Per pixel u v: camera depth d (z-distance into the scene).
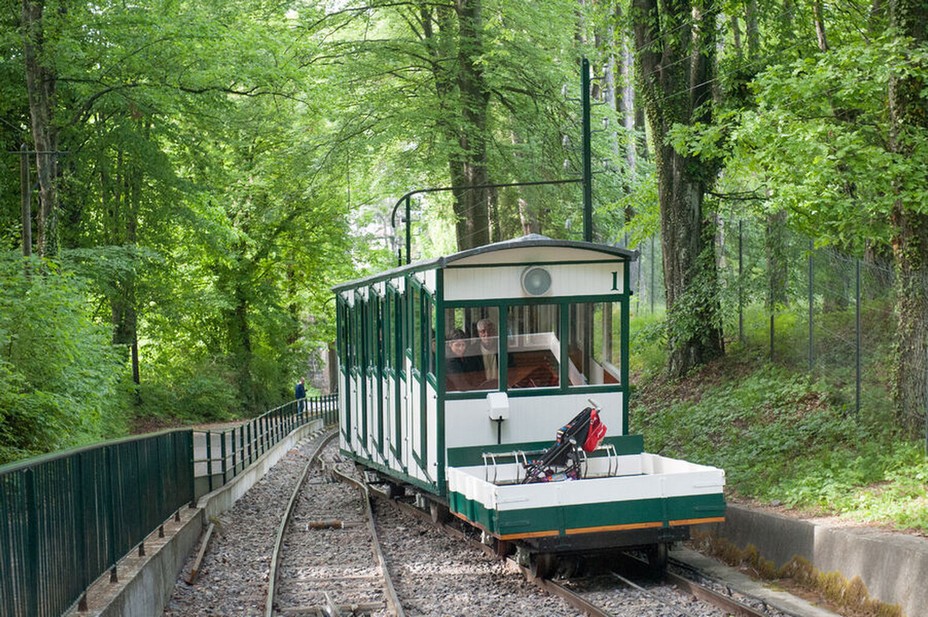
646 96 21.95
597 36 36.25
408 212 27.86
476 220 31.98
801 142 13.72
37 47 24.25
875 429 14.24
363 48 31.73
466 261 12.70
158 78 25.92
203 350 46.81
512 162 31.67
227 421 43.00
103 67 25.66
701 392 20.22
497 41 30.44
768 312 20.22
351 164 32.22
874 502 11.20
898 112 13.24
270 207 43.47
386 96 31.91
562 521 10.61
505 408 12.66
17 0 25.50
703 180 21.89
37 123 24.42
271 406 49.38
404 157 32.19
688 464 11.70
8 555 6.44
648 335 23.77
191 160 32.00
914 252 13.21
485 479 12.23
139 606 9.48
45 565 7.26
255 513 19.39
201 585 12.18
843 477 12.45
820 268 19.03
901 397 13.37
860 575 9.66
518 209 38.34
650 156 41.97
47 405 15.74
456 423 12.71
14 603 6.51
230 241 37.22
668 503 10.92
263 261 49.03
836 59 13.93
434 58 31.02
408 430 14.58
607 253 13.09
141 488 11.23
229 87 28.25
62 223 29.70
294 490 22.44
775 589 10.62
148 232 32.97
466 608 10.39
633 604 10.12
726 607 9.76
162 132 29.86
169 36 24.66
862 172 13.28
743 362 20.66
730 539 12.32
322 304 54.06
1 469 6.30
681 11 21.22
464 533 14.03
